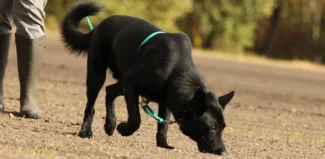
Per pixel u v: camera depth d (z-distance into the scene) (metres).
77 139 9.59
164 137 9.80
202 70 29.20
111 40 10.17
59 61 25.52
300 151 10.63
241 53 54.22
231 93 9.01
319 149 11.07
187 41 9.54
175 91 8.99
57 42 36.16
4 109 11.64
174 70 9.17
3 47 11.24
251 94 20.45
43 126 10.47
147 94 9.46
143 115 13.17
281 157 9.88
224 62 38.84
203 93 8.48
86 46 10.80
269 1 55.94
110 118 10.34
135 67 9.41
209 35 54.06
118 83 10.27
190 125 8.80
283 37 62.53
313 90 24.92
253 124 13.51
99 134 10.47
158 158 8.70
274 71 35.81
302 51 61.62
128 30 9.91
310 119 15.61
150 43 9.50
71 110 12.74
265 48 59.75
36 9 10.93
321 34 62.00
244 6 54.56
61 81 18.33
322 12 62.31
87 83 10.38
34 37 10.95
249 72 31.91
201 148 8.81
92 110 10.24
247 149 10.28
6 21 11.16
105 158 8.39
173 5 48.19
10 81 16.53
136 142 10.02
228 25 53.91
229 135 11.59
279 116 15.50
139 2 46.53
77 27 10.98
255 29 60.56
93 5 10.99
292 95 21.70
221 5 53.59
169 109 9.27
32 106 11.12
